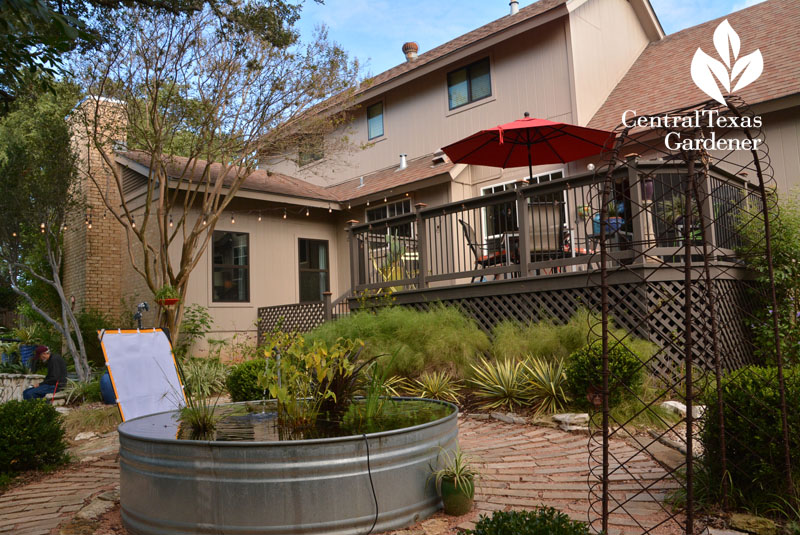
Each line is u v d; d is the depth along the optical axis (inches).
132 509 131.9
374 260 367.9
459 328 282.2
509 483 154.5
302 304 426.9
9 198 374.3
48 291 507.2
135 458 131.7
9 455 191.0
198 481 121.1
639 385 212.5
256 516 117.3
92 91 358.0
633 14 513.3
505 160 349.7
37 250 453.1
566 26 432.5
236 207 487.5
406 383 272.2
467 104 494.0
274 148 422.0
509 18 513.7
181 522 122.2
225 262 476.4
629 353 208.7
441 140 513.3
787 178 323.6
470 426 223.9
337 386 167.9
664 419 201.5
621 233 252.5
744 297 274.8
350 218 547.2
